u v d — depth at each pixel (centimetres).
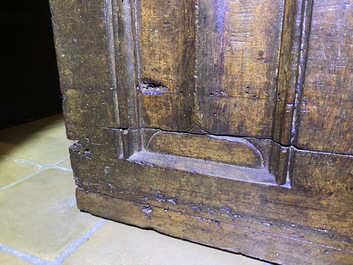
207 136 69
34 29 187
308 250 66
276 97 61
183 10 62
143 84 72
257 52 59
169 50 66
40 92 199
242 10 58
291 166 62
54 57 206
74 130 82
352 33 51
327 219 62
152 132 75
